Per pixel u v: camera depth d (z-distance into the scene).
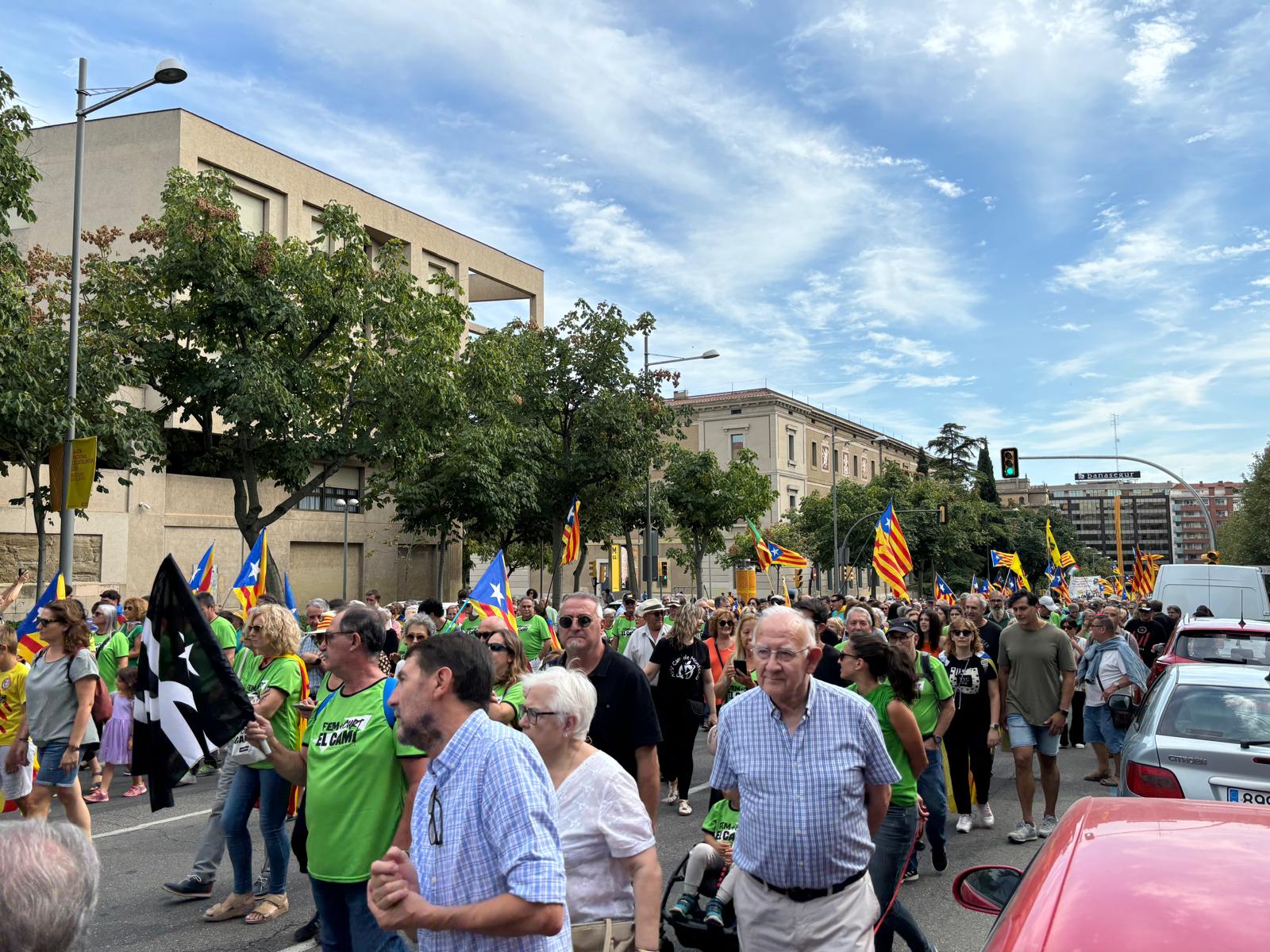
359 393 22.78
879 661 5.11
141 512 27.94
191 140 30.14
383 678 4.43
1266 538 47.62
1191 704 6.32
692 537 47.97
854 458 79.50
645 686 5.00
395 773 4.26
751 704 3.99
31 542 25.38
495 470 29.42
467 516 30.66
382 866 2.46
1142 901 2.26
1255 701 6.23
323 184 34.72
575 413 33.47
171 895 6.84
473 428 29.69
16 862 1.77
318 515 33.81
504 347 31.34
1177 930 2.13
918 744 4.98
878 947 5.06
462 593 21.44
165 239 20.67
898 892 5.13
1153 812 2.88
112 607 13.07
